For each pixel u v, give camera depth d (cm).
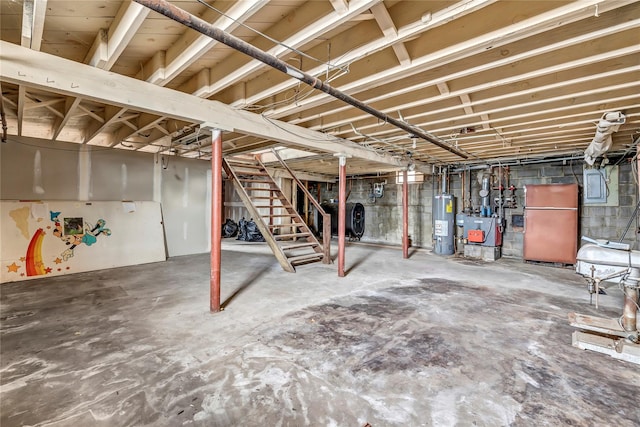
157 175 585
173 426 150
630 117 336
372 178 891
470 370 204
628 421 157
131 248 529
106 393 175
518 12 177
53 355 218
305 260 539
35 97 350
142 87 253
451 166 701
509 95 279
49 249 446
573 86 273
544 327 276
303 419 157
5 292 367
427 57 214
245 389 181
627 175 516
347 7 163
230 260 582
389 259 614
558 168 587
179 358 216
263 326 273
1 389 177
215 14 185
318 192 1034
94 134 455
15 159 443
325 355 222
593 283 250
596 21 183
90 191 509
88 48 240
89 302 333
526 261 586
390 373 200
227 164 571
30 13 165
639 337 229
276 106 329
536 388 185
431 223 769
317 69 238
